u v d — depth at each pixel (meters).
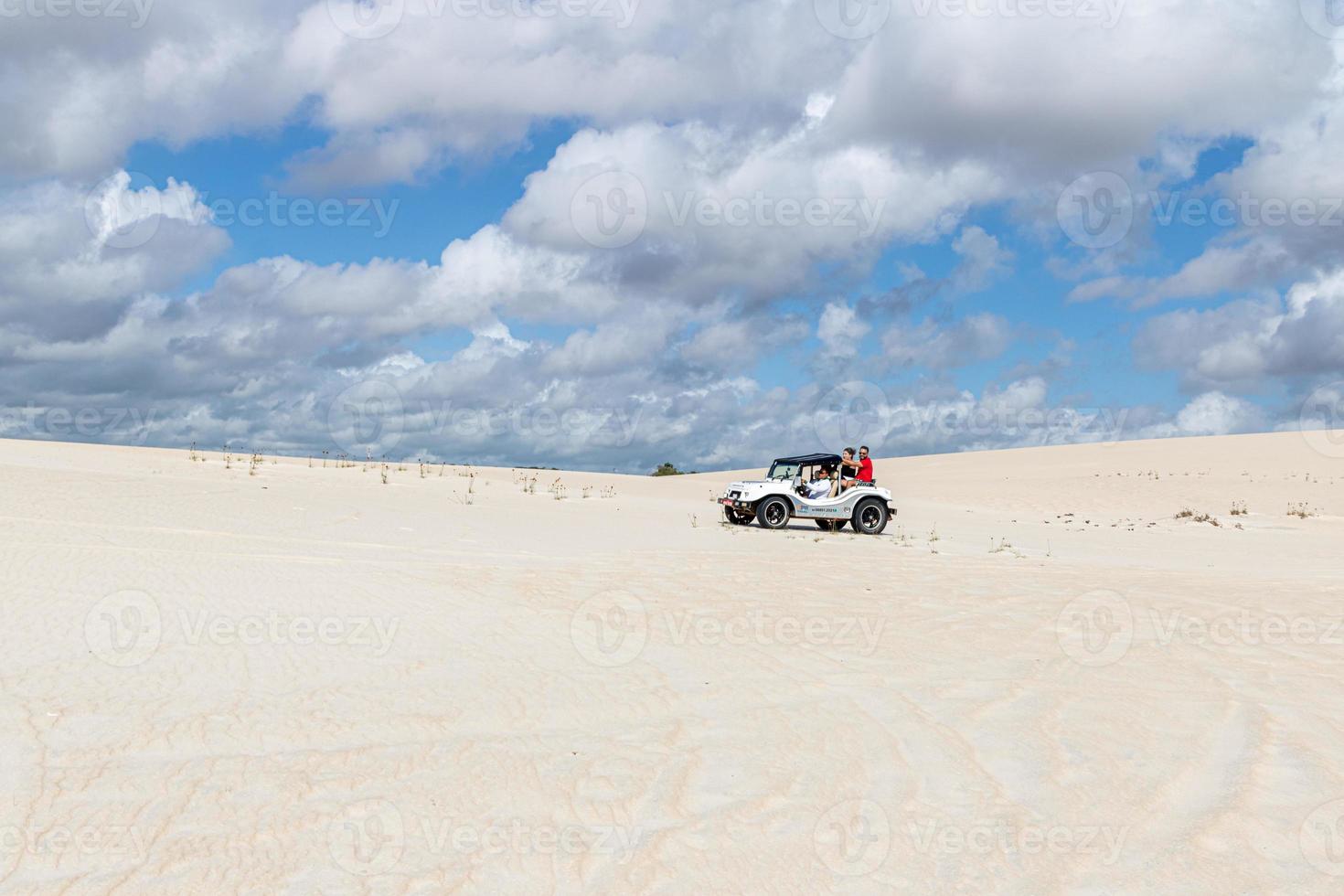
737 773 5.25
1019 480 40.25
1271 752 5.73
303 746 5.41
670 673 7.43
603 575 12.52
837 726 6.15
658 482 40.16
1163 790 5.12
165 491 19.92
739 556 15.43
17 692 6.12
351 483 27.75
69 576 10.05
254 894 3.72
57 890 3.69
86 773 4.85
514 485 32.28
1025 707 6.64
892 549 17.94
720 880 4.01
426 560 13.49
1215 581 13.16
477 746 5.54
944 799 4.95
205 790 4.71
